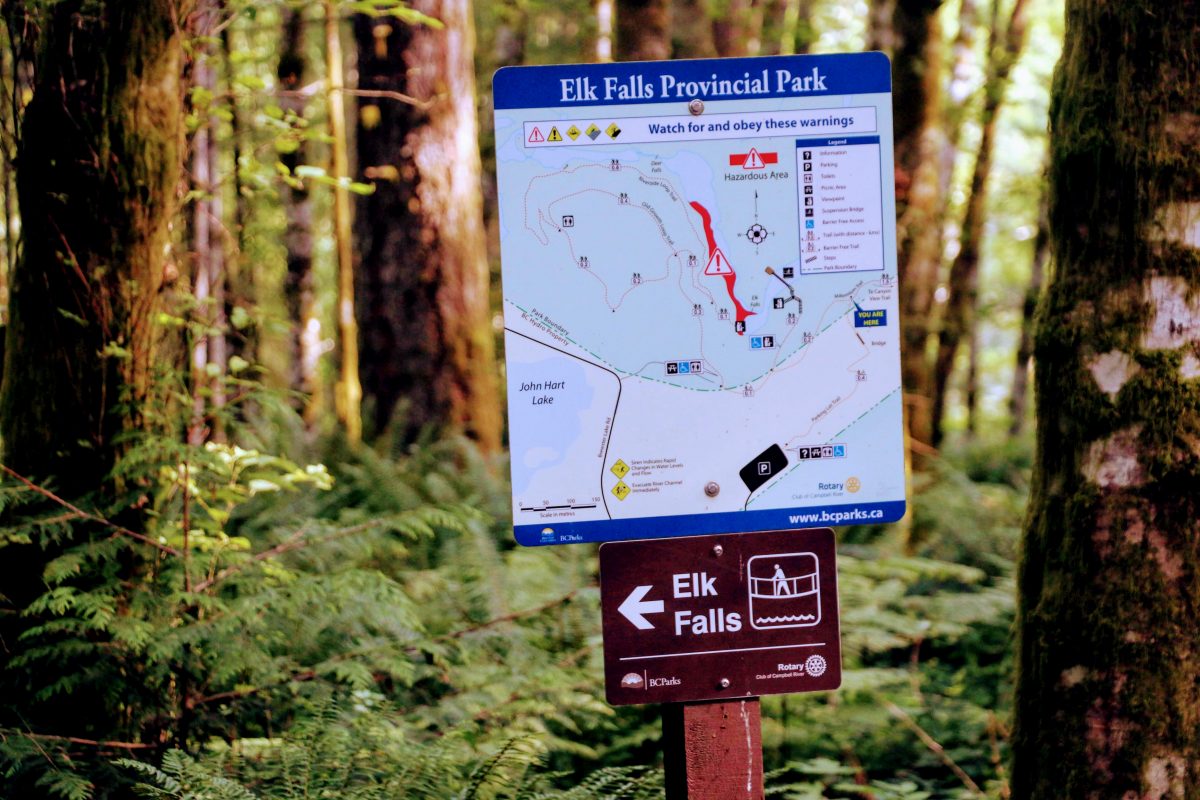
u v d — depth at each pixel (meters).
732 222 2.63
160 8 4.12
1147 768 2.79
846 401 2.65
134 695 3.94
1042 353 3.02
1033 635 2.99
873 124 2.65
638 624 2.60
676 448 2.62
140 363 4.17
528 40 17.98
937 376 15.23
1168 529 2.80
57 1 3.99
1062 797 2.89
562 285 2.60
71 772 3.60
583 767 4.76
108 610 3.70
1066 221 2.98
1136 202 2.84
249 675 4.02
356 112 9.15
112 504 4.05
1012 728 3.10
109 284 4.10
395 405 9.02
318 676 4.09
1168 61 2.83
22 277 4.12
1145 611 2.81
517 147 2.58
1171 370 2.81
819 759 4.44
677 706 2.64
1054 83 3.06
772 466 2.64
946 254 18.66
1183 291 2.81
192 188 5.88
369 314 9.12
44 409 4.08
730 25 12.73
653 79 2.61
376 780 3.56
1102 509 2.86
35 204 4.06
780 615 2.62
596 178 2.60
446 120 9.02
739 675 2.62
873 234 2.65
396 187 8.95
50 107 4.04
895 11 8.86
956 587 6.36
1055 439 2.99
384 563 5.89
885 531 6.95
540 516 2.60
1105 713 2.84
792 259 2.64
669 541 2.61
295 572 4.41
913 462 9.02
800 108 2.64
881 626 5.38
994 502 7.90
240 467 4.64
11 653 3.94
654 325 2.61
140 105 4.12
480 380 9.18
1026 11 14.20
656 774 3.68
